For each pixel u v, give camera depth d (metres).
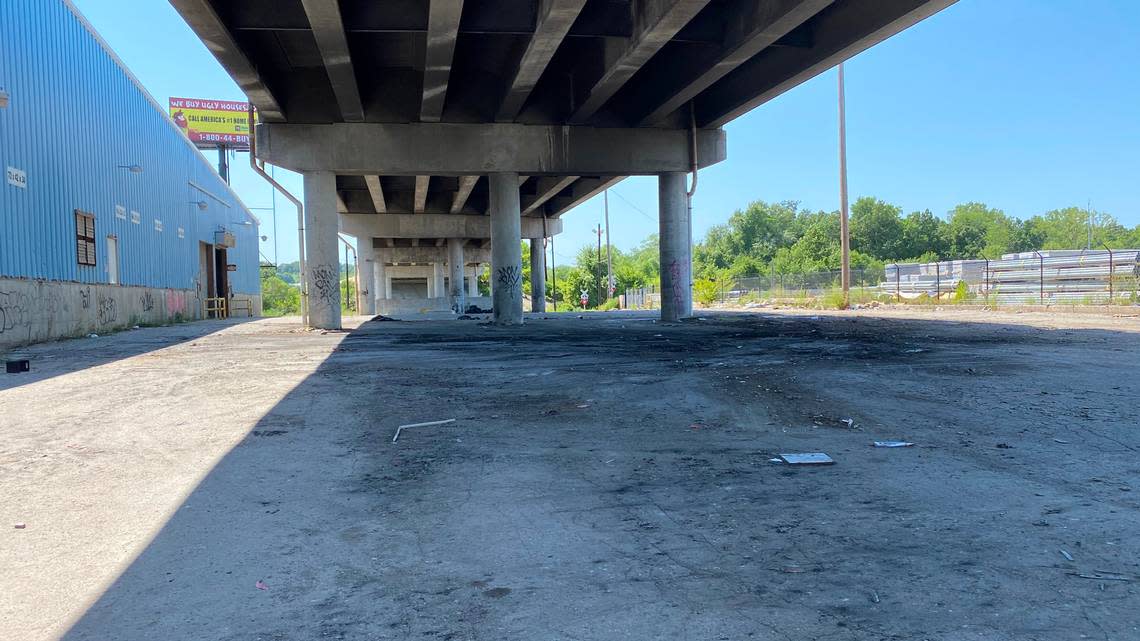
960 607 3.10
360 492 5.03
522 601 3.25
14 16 19.31
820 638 2.85
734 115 24.02
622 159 25.06
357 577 3.56
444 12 15.09
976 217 105.94
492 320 26.81
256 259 59.25
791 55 19.23
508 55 21.34
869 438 6.47
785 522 4.25
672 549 3.86
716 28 17.69
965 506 4.49
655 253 146.50
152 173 32.31
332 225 23.98
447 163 24.00
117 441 6.71
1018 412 7.40
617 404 8.30
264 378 10.94
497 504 4.71
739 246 126.56
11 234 18.78
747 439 6.51
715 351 14.05
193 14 15.03
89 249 24.48
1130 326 19.06
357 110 22.28
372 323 30.80
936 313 29.17
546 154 24.52
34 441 6.75
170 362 13.66
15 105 19.23
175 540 4.12
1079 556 3.64
